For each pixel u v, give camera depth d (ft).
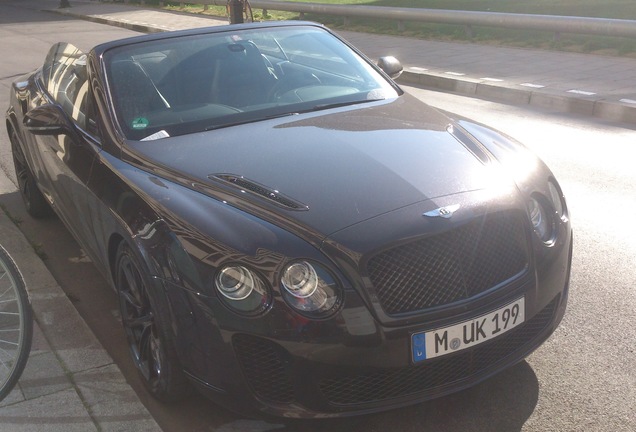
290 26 15.48
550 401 10.36
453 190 9.95
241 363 9.15
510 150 11.68
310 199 9.77
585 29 39.55
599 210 17.90
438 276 9.21
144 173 11.22
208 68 13.66
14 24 81.51
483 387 10.77
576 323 12.51
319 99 13.39
